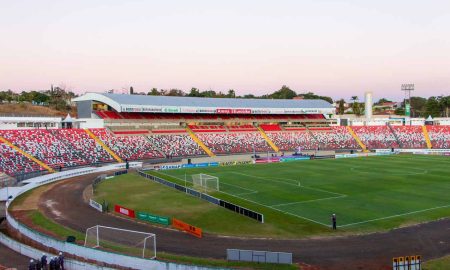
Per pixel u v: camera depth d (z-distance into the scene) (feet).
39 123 375.66
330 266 107.14
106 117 397.60
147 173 295.28
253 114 485.97
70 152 325.62
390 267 106.01
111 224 153.38
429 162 336.08
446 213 164.14
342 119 524.93
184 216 164.35
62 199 201.05
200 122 450.71
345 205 181.27
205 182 234.17
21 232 142.61
